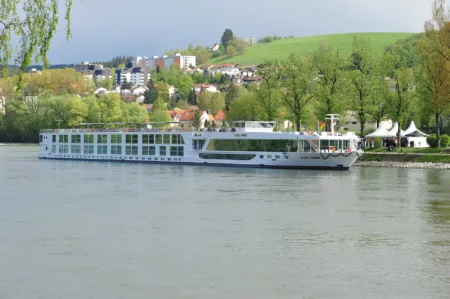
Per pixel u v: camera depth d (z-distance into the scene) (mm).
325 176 114188
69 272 42906
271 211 69688
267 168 134375
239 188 93500
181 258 46844
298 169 131750
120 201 78812
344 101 149625
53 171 131375
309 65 156250
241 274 42406
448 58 133750
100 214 67750
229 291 38656
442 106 134500
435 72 134625
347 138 132750
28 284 40125
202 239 53844
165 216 66250
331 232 56969
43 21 40875
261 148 136000
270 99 160750
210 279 41188
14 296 37750
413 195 84125
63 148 178625
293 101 158500
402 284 39969
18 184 102375
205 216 66250
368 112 151625
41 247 50688
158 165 148750
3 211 70188
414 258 46750
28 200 80250
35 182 105688
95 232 57062
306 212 68938
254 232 57031
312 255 47812
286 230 57938
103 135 168125
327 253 48469
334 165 129625
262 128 140625
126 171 129750
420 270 43281
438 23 138500
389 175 116375
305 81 153750
